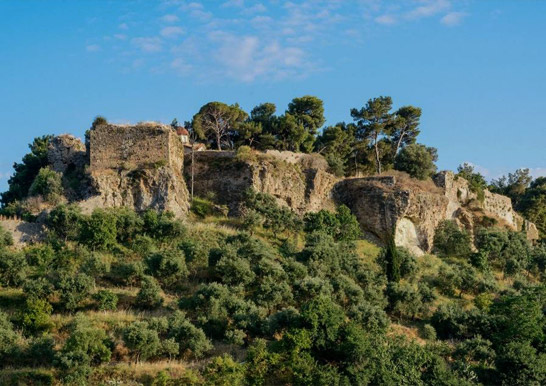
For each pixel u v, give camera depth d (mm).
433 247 79688
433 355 47188
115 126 70500
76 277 50750
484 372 49312
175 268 54250
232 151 75188
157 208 66562
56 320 47938
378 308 53625
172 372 42656
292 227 68062
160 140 69875
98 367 42656
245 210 70062
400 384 43719
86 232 58406
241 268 54219
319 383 41750
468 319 56750
